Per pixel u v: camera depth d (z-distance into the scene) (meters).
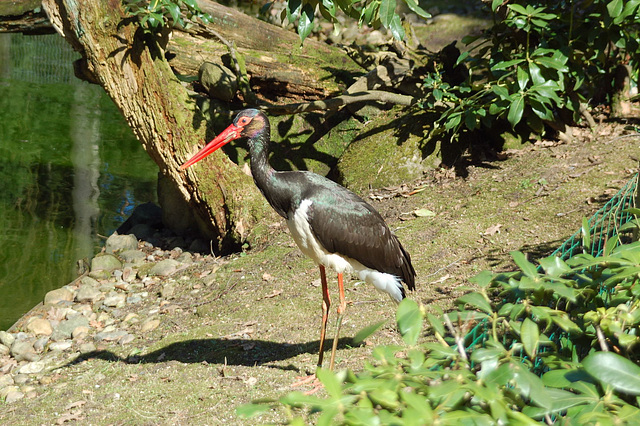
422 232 11.14
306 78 15.08
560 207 10.95
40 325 10.88
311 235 7.68
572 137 13.26
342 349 8.41
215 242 13.62
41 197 15.94
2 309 11.62
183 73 15.05
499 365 2.81
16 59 24.81
